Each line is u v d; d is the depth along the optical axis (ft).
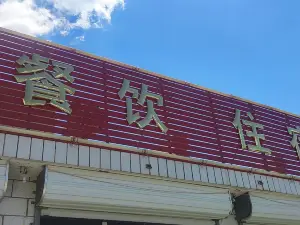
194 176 34.42
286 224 39.50
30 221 27.63
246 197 37.09
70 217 29.50
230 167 37.50
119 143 31.71
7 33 30.73
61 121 29.63
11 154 26.20
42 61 31.35
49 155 27.66
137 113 34.42
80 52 34.06
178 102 38.27
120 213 31.63
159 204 31.12
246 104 45.09
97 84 33.42
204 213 33.65
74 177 27.91
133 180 30.68
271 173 40.27
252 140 42.37
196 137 37.37
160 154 33.32
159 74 38.52
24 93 28.89
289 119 48.75
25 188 28.37
